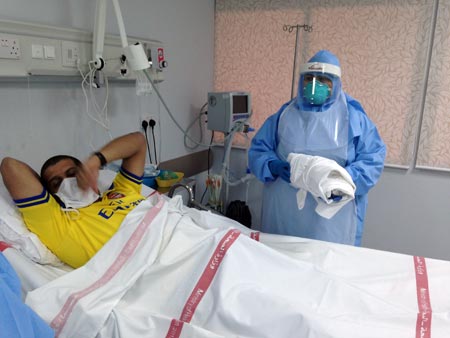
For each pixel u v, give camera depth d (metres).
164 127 2.37
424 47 2.20
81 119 1.75
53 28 1.46
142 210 1.37
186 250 1.24
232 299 1.03
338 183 1.36
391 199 2.49
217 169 2.99
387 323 0.99
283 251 1.37
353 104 1.78
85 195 1.36
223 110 2.35
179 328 0.98
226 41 2.74
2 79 1.37
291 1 2.46
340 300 1.07
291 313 0.96
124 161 1.54
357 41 2.35
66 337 0.99
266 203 1.89
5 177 1.19
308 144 1.71
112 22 1.83
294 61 2.48
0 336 0.64
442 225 2.40
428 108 2.27
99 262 1.19
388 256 1.31
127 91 2.01
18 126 1.47
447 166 2.30
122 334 0.98
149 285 1.15
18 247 1.21
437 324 0.97
